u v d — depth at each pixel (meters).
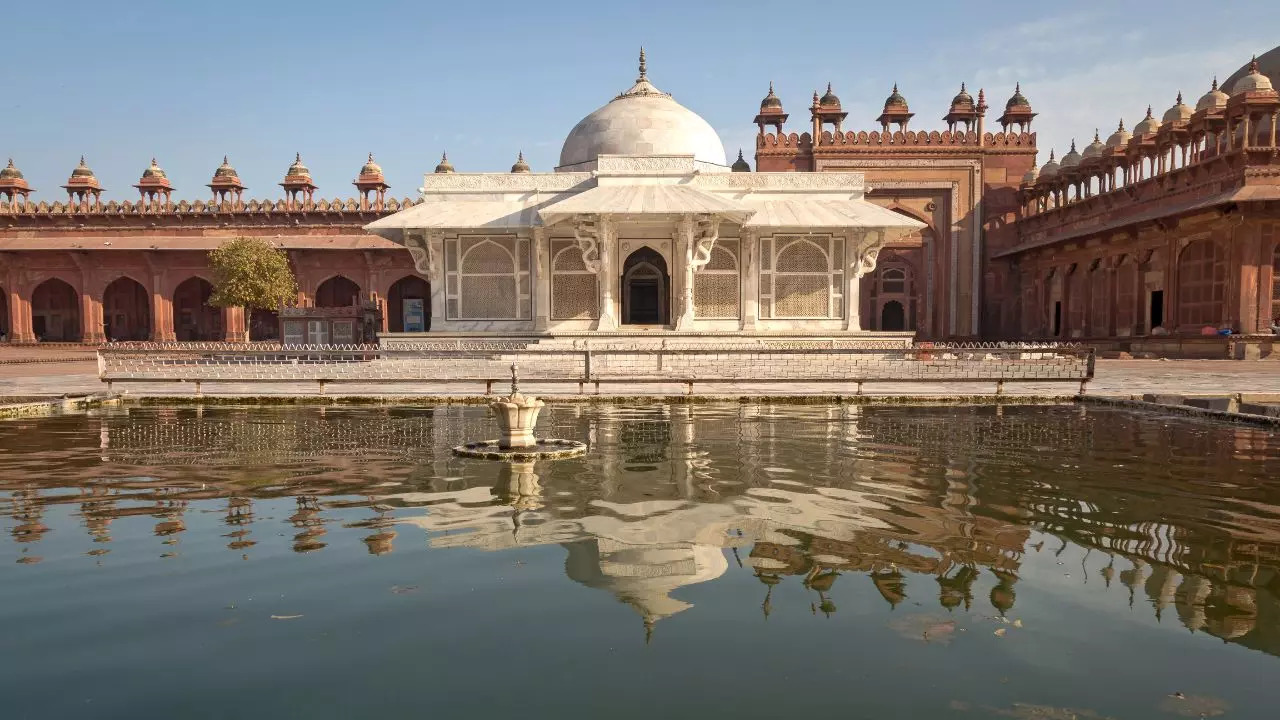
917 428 6.82
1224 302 17.84
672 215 15.92
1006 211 27.48
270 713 1.80
